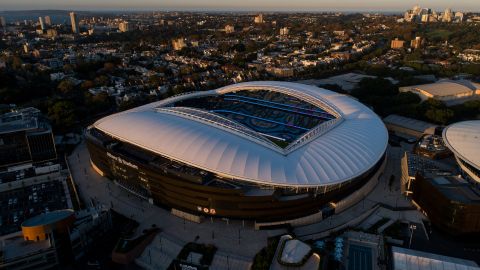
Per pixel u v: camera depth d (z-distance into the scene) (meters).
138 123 163.00
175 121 159.75
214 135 145.50
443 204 132.12
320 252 118.38
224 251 126.31
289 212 136.75
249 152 135.88
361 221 143.38
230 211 137.25
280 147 142.88
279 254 117.31
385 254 122.38
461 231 130.25
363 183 157.50
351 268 118.50
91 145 175.38
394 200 156.75
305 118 186.62
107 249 131.88
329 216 145.00
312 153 138.62
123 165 157.38
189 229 138.50
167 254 127.31
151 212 150.50
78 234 126.50
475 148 161.88
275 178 126.56
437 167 165.12
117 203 157.75
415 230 138.25
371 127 170.38
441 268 106.00
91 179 179.50
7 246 122.06
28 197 161.88
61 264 125.81
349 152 142.88
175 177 139.88
